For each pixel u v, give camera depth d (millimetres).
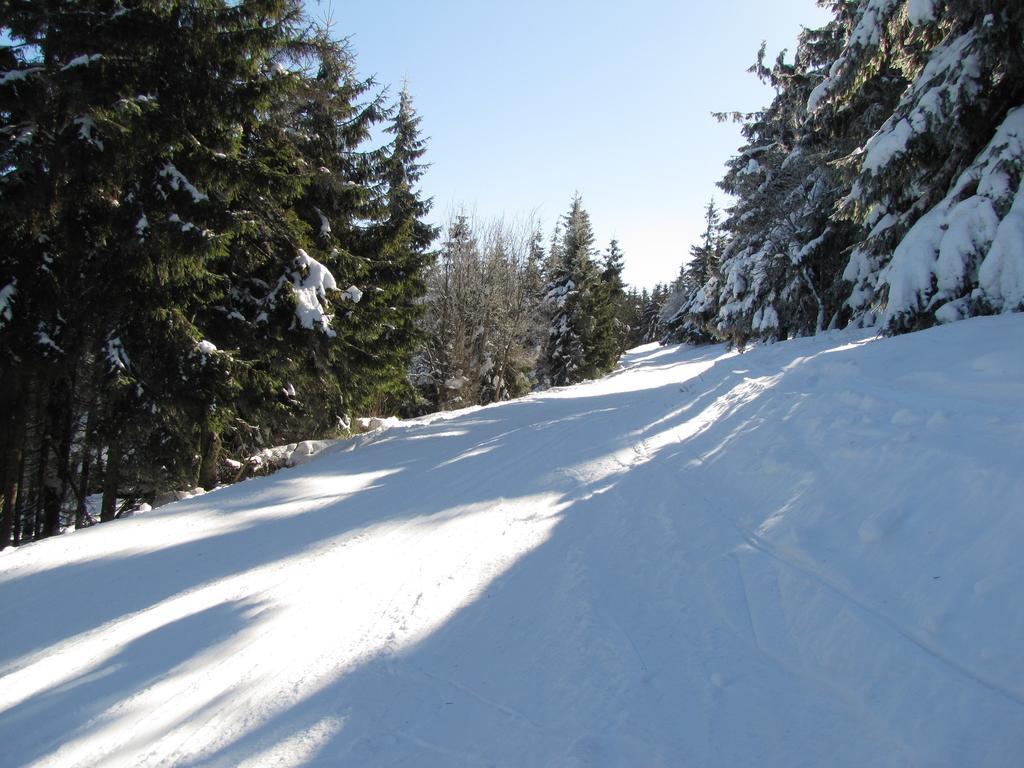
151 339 9633
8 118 8250
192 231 8664
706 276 47969
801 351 10836
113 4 8539
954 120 7496
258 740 2684
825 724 2391
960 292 7246
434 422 13820
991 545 3002
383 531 5750
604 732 2516
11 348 8398
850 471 4555
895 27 8742
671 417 10008
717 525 4801
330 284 12070
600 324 37938
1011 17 7035
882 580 3238
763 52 17844
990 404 4527
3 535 9414
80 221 8758
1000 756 1993
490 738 2570
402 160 22734
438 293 29594
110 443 10055
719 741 2383
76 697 3215
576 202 37500
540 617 3672
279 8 9625
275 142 12148
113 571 5367
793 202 16375
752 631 3217
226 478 13273
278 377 12109
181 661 3504
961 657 2510
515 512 5945
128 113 8008
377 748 2557
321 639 3637
